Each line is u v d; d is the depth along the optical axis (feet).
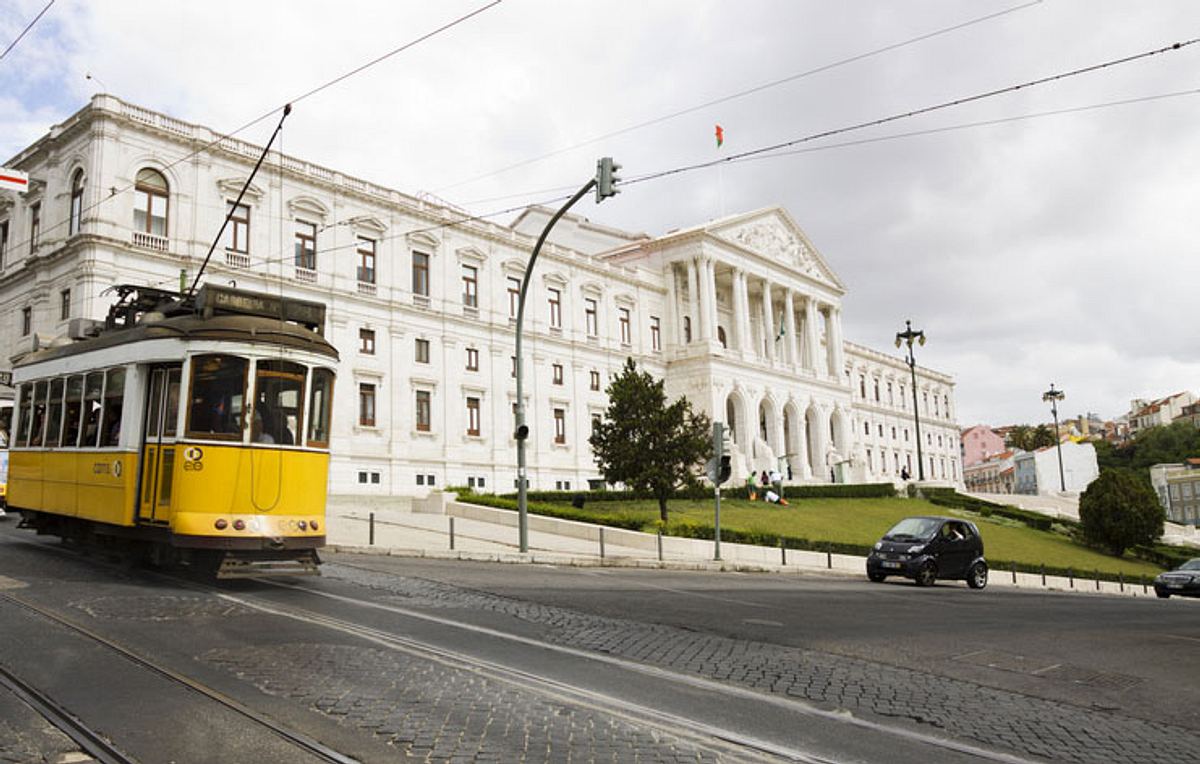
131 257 119.34
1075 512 241.76
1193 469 322.75
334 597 40.11
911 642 35.58
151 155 123.44
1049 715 23.72
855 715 22.85
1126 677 29.73
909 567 72.69
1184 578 92.73
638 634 34.27
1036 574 119.44
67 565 46.91
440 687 23.75
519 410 73.26
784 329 260.01
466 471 167.12
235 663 25.72
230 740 18.89
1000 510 201.67
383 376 153.38
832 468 251.60
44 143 126.41
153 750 18.17
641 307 221.46
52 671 24.40
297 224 142.92
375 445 150.61
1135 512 171.12
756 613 42.98
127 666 25.12
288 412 43.37
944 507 205.26
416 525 89.92
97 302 114.83
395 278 158.20
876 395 338.34
